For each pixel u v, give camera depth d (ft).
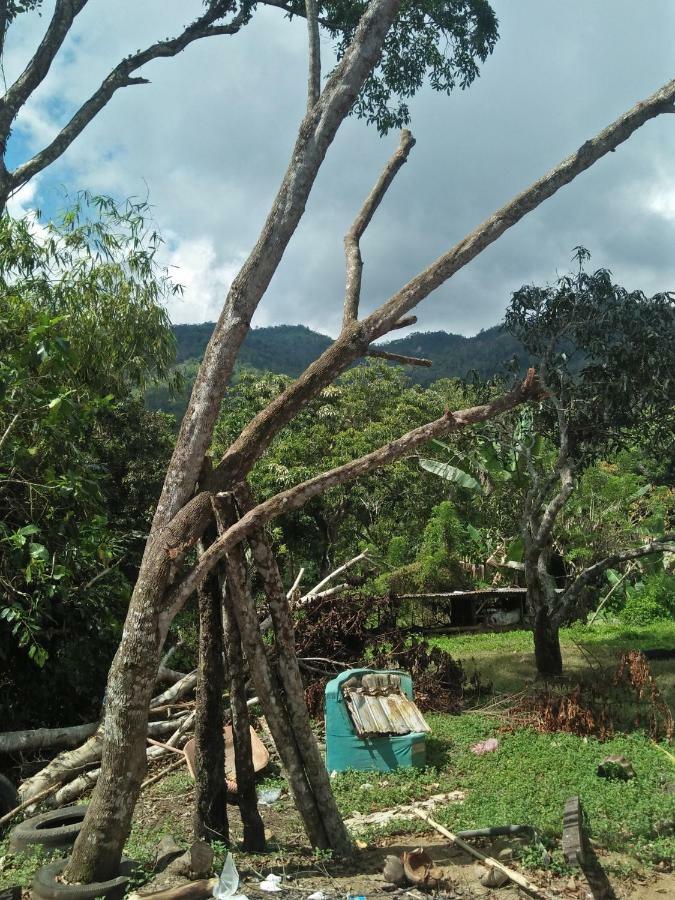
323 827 17.21
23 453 26.25
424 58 40.16
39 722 29.71
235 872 15.19
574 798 16.37
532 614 39.88
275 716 17.12
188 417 17.01
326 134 18.10
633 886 15.74
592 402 37.58
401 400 85.20
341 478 16.52
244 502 17.22
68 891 14.47
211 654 17.47
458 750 27.32
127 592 30.66
